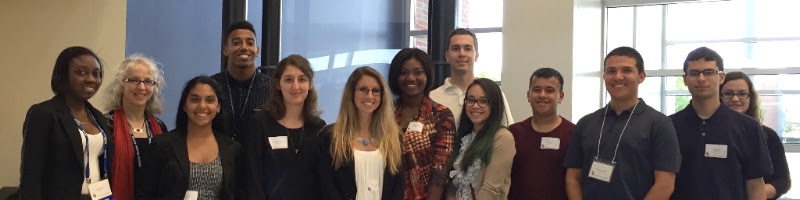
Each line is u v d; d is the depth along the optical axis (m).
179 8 6.31
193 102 3.14
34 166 2.85
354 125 3.26
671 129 2.92
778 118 5.31
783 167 3.51
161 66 5.45
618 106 3.05
